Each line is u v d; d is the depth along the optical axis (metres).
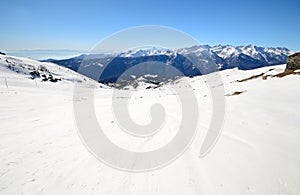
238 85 24.27
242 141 7.62
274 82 18.09
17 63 105.06
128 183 6.13
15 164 7.59
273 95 13.60
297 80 15.79
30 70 101.75
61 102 30.45
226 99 16.84
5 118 16.31
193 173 6.16
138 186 5.92
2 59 98.12
